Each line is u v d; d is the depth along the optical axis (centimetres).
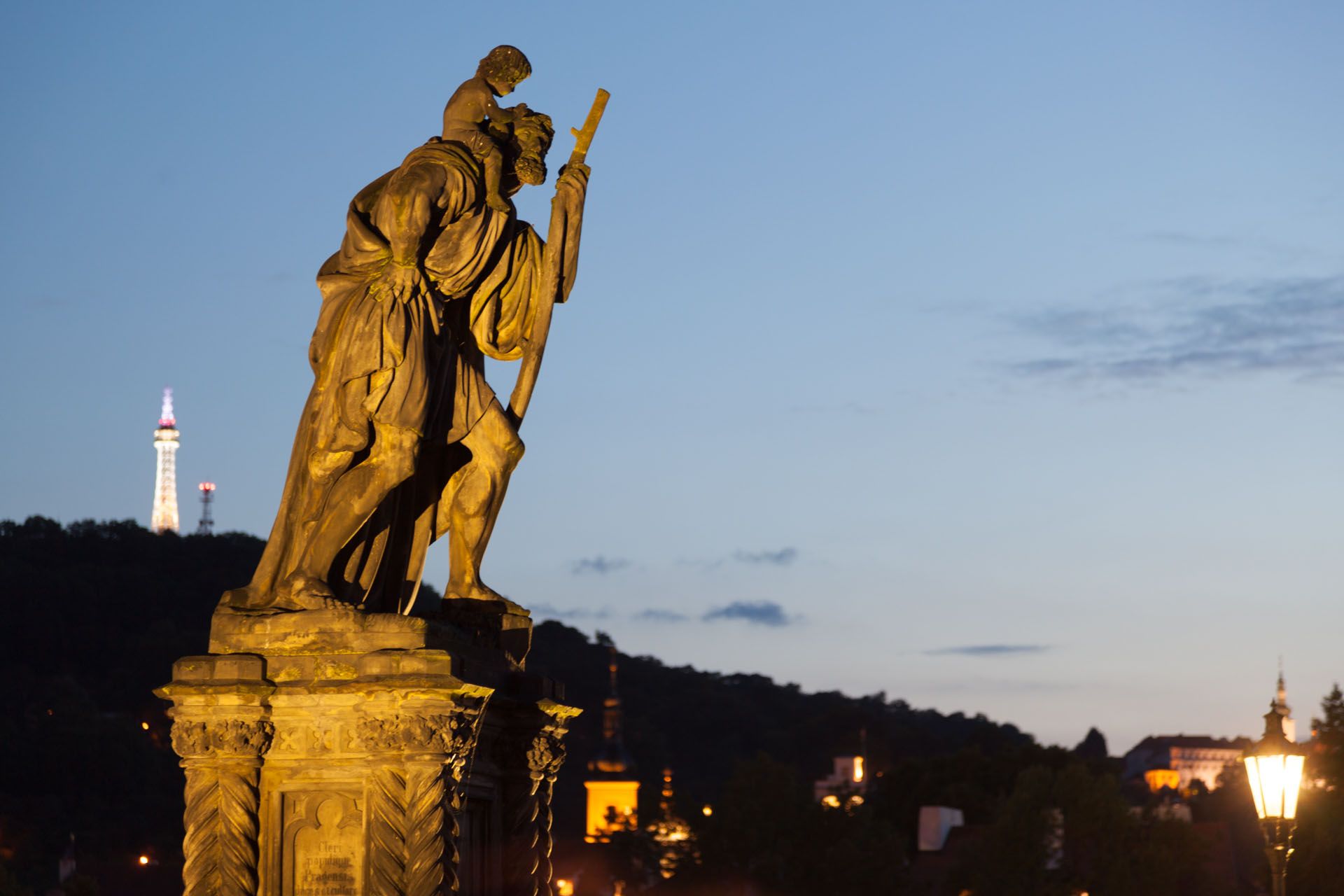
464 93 1623
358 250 1552
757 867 13812
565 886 14400
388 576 1636
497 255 1634
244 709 1477
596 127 1661
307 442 1560
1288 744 1984
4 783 15450
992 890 12612
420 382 1536
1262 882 6906
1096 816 12875
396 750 1449
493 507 1639
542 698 1622
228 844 1473
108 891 13025
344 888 1473
